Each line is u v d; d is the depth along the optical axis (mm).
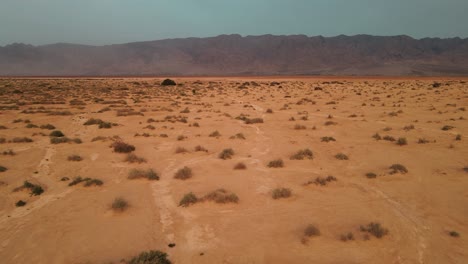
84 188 13859
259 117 34406
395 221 10938
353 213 11500
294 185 14234
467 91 58625
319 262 8688
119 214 11406
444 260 8820
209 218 11156
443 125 28125
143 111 38438
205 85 93500
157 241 9734
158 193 13359
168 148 20875
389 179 14914
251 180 14828
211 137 24234
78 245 9508
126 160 17891
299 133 25938
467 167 16219
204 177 15250
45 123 29984
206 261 8773
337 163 17609
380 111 37594
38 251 9227
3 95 52594
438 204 12242
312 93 63750
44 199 12750
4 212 11625
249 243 9594
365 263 8664
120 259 8844
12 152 19156
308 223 10758
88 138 23969
